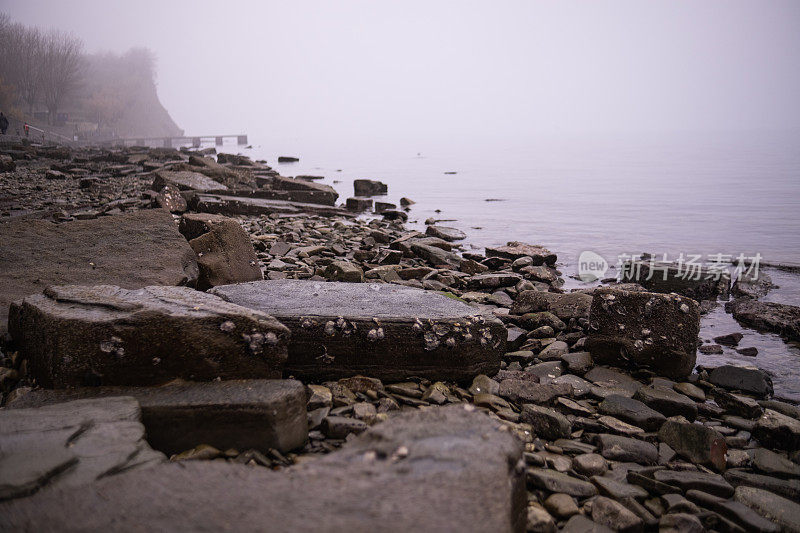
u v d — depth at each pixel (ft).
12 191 50.01
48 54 270.05
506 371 14.90
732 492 9.91
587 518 9.03
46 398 10.19
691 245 33.73
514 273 26.96
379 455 6.65
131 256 18.60
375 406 12.54
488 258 28.76
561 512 9.06
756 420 12.92
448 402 12.92
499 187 67.72
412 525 5.32
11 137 128.47
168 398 10.05
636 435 11.82
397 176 84.02
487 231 39.63
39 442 7.64
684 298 14.94
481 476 6.08
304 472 6.34
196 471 6.56
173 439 9.84
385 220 44.34
